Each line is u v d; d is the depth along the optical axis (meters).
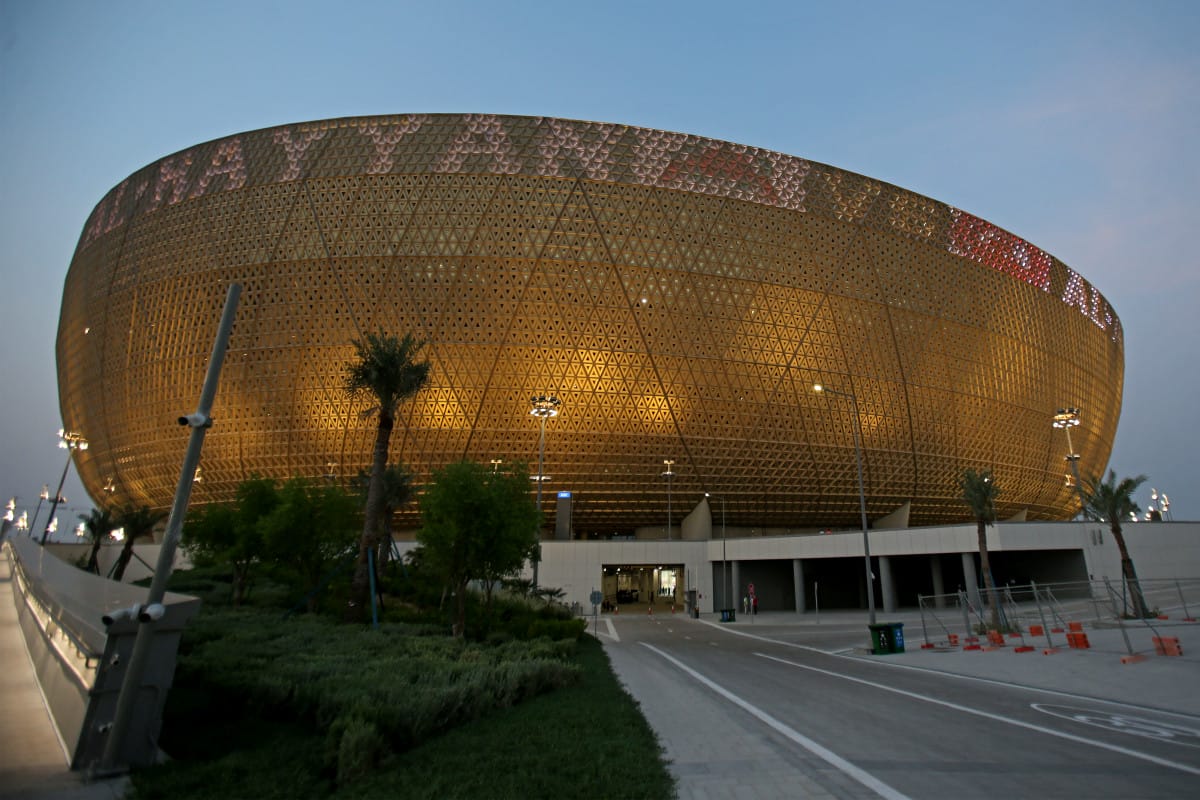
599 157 52.19
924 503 60.62
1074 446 70.69
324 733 7.83
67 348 61.38
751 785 6.72
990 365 61.97
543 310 49.69
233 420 50.50
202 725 8.11
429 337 48.88
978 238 63.03
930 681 15.05
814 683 14.76
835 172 57.53
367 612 22.64
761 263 53.50
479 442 50.00
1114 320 80.94
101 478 60.09
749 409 53.09
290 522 25.89
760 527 61.53
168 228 53.25
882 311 56.78
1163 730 9.37
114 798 5.60
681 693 13.23
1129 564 33.47
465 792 6.17
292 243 50.03
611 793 6.24
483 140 51.38
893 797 6.29
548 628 22.39
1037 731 9.34
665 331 51.28
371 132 51.69
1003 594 30.55
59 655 7.88
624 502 54.03
